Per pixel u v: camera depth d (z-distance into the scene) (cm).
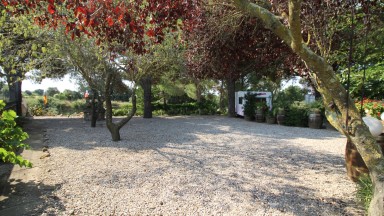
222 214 283
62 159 499
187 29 355
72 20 265
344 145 654
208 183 377
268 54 448
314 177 405
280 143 680
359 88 614
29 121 1146
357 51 407
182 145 646
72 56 560
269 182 383
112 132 693
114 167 450
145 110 1408
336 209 294
